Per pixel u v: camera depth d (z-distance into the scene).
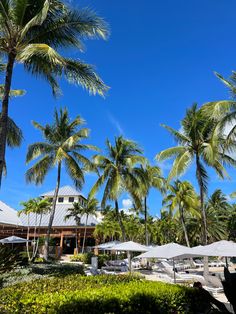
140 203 27.38
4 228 39.66
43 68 14.38
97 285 8.16
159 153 23.53
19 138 17.47
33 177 25.66
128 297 6.64
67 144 24.89
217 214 50.34
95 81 14.55
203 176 22.67
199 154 22.94
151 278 20.69
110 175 26.62
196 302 7.93
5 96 12.87
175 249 15.33
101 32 14.43
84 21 14.21
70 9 14.10
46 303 5.90
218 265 33.66
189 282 17.47
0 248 13.66
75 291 6.80
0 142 12.25
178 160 22.98
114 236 51.59
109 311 6.20
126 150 27.38
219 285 15.22
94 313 6.04
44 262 19.64
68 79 14.62
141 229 51.53
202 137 22.84
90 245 50.62
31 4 13.61
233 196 34.03
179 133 23.27
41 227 43.38
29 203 35.59
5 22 12.95
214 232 47.03
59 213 48.00
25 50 11.73
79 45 14.78
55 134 26.38
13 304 6.23
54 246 41.06
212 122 22.08
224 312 7.52
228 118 18.11
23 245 42.47
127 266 25.77
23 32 12.39
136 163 26.55
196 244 49.06
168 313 7.29
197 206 35.94
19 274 12.90
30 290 7.20
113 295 6.56
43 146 25.31
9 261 13.24
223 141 20.14
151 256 15.36
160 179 33.97
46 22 14.09
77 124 26.77
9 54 13.39
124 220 52.09
